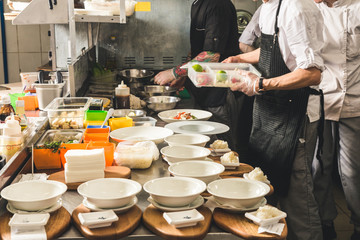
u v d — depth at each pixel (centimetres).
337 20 311
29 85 344
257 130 276
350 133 321
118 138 236
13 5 359
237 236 148
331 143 333
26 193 160
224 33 357
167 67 467
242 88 255
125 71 425
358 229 328
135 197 164
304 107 248
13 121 203
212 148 226
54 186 162
